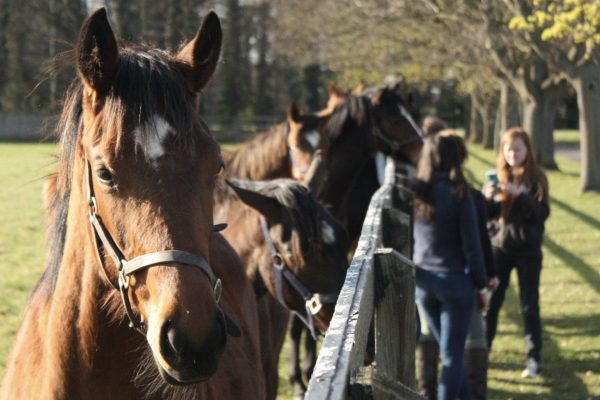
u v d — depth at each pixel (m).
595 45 16.42
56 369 3.14
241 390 3.96
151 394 3.12
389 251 3.42
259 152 8.00
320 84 69.69
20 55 55.78
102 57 2.74
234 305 4.43
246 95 68.75
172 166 2.66
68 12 51.22
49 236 3.57
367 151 9.03
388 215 4.80
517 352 8.92
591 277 12.46
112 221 2.70
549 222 18.30
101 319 3.01
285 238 4.95
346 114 8.91
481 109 46.25
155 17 56.44
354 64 32.31
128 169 2.64
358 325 2.38
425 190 5.95
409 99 10.24
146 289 2.62
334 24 30.08
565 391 7.64
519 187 7.85
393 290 3.42
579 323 9.95
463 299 5.80
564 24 14.83
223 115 64.25
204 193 2.75
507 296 11.74
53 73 3.35
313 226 4.90
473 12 25.34
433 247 5.89
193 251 2.62
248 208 5.46
